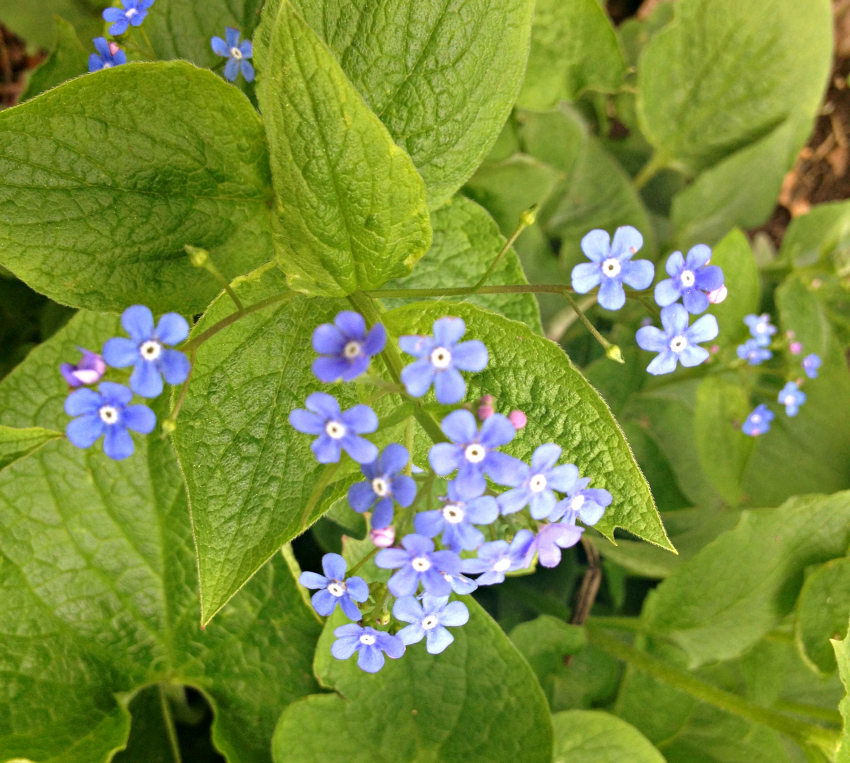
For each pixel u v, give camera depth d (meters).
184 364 0.07
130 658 0.12
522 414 0.08
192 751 0.14
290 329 0.09
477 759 0.11
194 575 0.12
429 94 0.09
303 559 0.14
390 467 0.07
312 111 0.07
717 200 0.19
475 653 0.11
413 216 0.08
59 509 0.11
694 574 0.13
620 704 0.14
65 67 0.12
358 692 0.11
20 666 0.11
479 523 0.07
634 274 0.08
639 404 0.17
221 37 0.11
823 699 0.15
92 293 0.09
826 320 0.18
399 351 0.09
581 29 0.13
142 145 0.08
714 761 0.15
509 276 0.11
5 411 0.11
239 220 0.09
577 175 0.18
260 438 0.09
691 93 0.18
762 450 0.18
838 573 0.13
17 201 0.08
